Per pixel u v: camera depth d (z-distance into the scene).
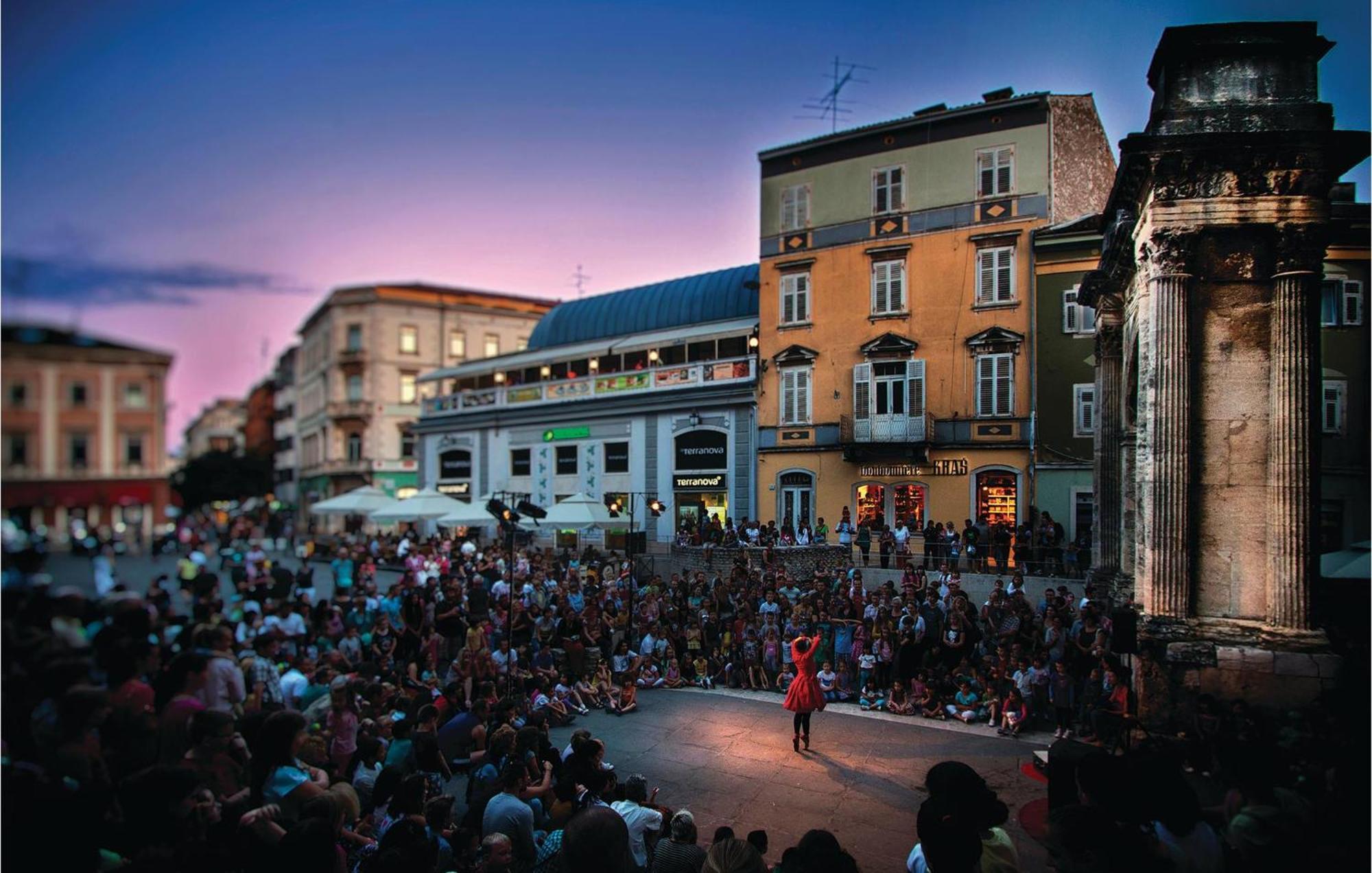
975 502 22.12
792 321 25.27
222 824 5.10
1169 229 10.05
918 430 22.47
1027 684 11.98
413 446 36.47
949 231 23.03
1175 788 4.68
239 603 16.19
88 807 4.78
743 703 13.83
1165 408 10.08
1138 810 4.63
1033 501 21.44
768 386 25.41
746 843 5.08
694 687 15.07
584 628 14.81
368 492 22.36
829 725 12.38
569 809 7.52
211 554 24.69
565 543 28.34
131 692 5.79
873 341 23.56
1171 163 9.95
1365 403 15.23
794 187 25.44
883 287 23.84
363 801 7.79
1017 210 22.22
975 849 4.23
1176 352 10.03
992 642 13.58
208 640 8.27
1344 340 15.52
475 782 7.85
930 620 13.51
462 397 34.72
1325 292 15.72
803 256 25.08
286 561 23.73
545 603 16.95
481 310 34.28
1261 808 5.64
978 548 18.03
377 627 14.77
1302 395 9.62
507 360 34.09
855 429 23.52
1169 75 10.14
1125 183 11.06
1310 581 9.46
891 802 9.25
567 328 34.94
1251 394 9.98
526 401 32.22
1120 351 15.02
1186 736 9.09
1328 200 9.77
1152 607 10.09
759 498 25.39
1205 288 10.12
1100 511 15.44
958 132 23.06
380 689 10.13
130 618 6.43
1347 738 7.32
